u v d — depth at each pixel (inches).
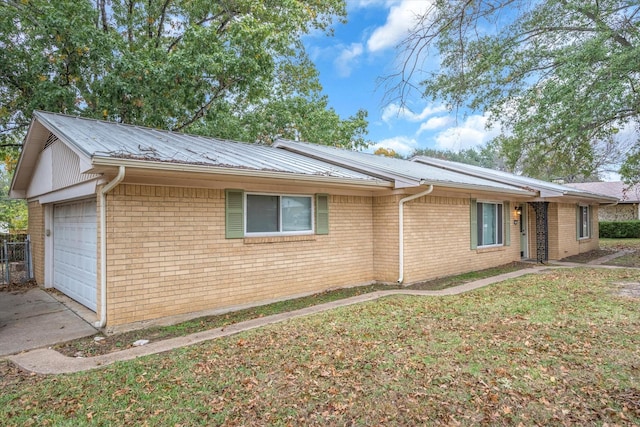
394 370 161.9
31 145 365.1
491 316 242.7
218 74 508.4
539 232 544.1
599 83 339.6
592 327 215.2
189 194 263.7
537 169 553.9
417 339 200.2
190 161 237.0
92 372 167.8
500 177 539.5
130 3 617.9
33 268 442.0
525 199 536.1
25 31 494.9
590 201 679.7
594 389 143.3
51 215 391.2
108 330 229.1
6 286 404.2
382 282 380.5
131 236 239.0
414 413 129.3
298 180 287.3
